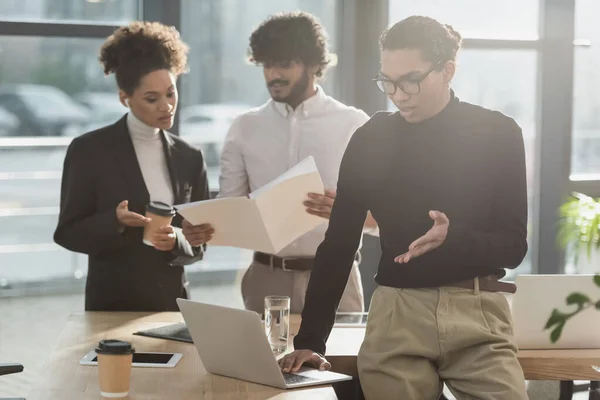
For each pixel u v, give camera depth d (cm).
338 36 533
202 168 371
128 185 348
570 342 293
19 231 504
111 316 337
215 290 523
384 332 261
